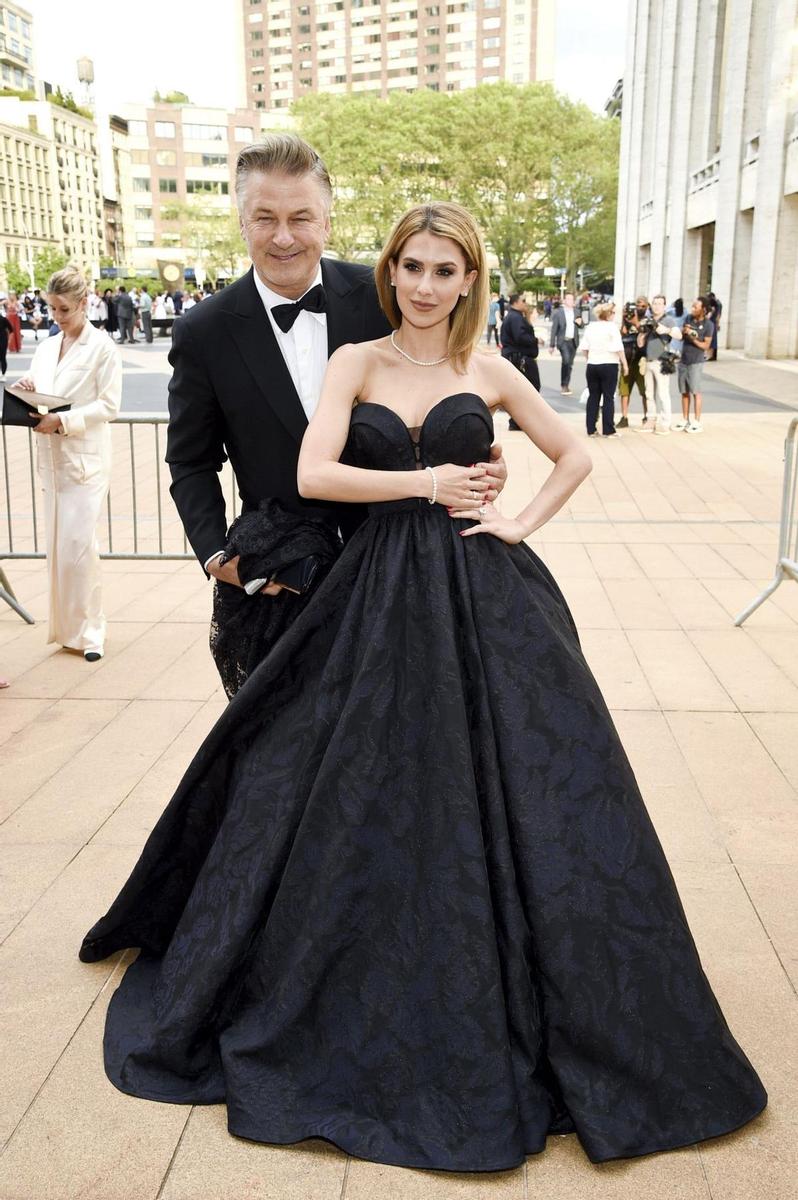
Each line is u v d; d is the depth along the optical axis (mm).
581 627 5297
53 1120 2051
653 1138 1945
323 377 2318
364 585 2141
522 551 2240
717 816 3314
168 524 7992
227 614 2434
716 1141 1981
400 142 55719
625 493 8969
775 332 24188
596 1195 1854
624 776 2061
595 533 7438
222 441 2541
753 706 4234
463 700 2016
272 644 2410
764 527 7574
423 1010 1972
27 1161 1945
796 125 22297
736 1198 1845
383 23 129125
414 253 2045
